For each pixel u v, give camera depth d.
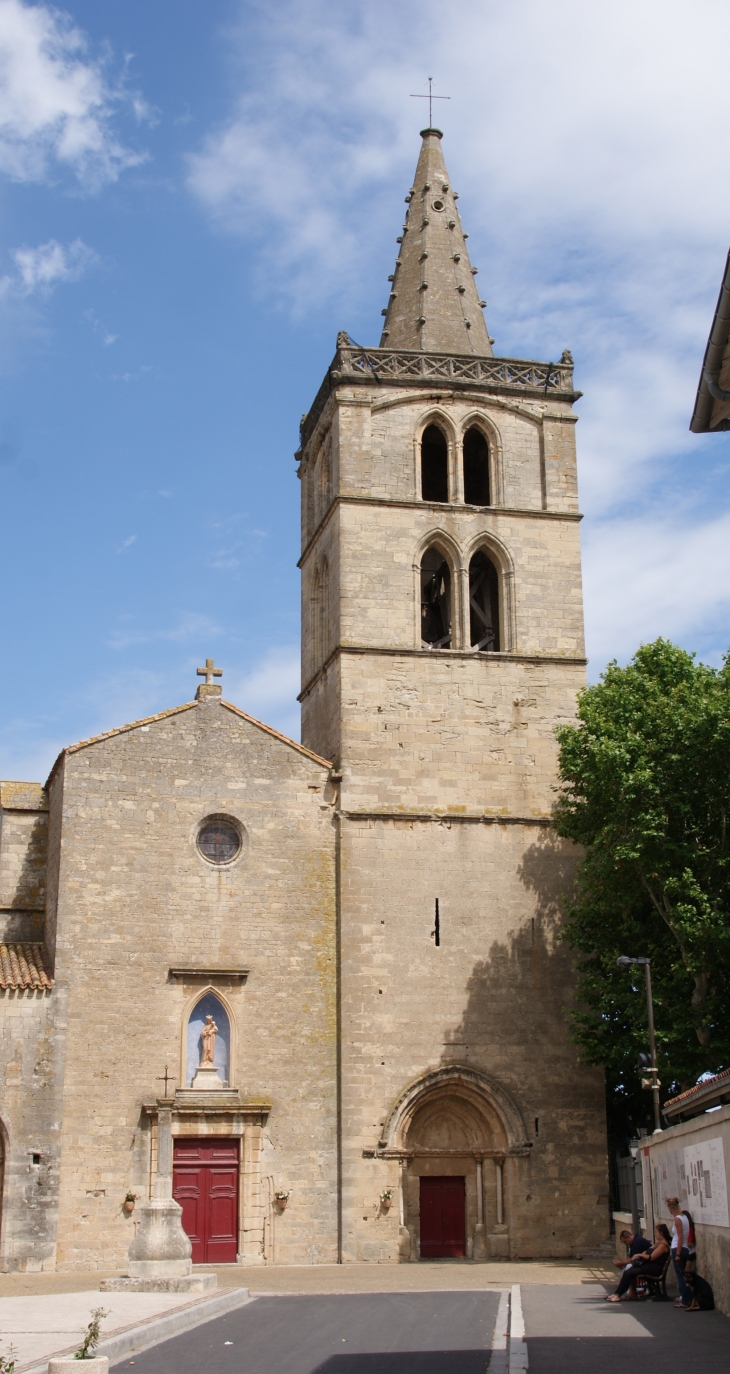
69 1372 17.97
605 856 42.69
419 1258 43.66
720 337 18.12
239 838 45.56
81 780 44.56
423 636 52.69
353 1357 21.47
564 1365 20.30
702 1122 28.17
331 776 46.66
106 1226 40.84
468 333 53.69
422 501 50.22
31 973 42.72
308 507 56.28
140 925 43.78
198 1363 21.14
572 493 51.84
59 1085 41.53
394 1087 44.00
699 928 39.81
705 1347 22.00
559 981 46.12
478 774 47.69
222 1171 42.59
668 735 42.44
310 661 53.09
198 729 46.09
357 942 45.06
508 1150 44.22
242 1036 43.62
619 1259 35.78
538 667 49.34
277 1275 38.31
